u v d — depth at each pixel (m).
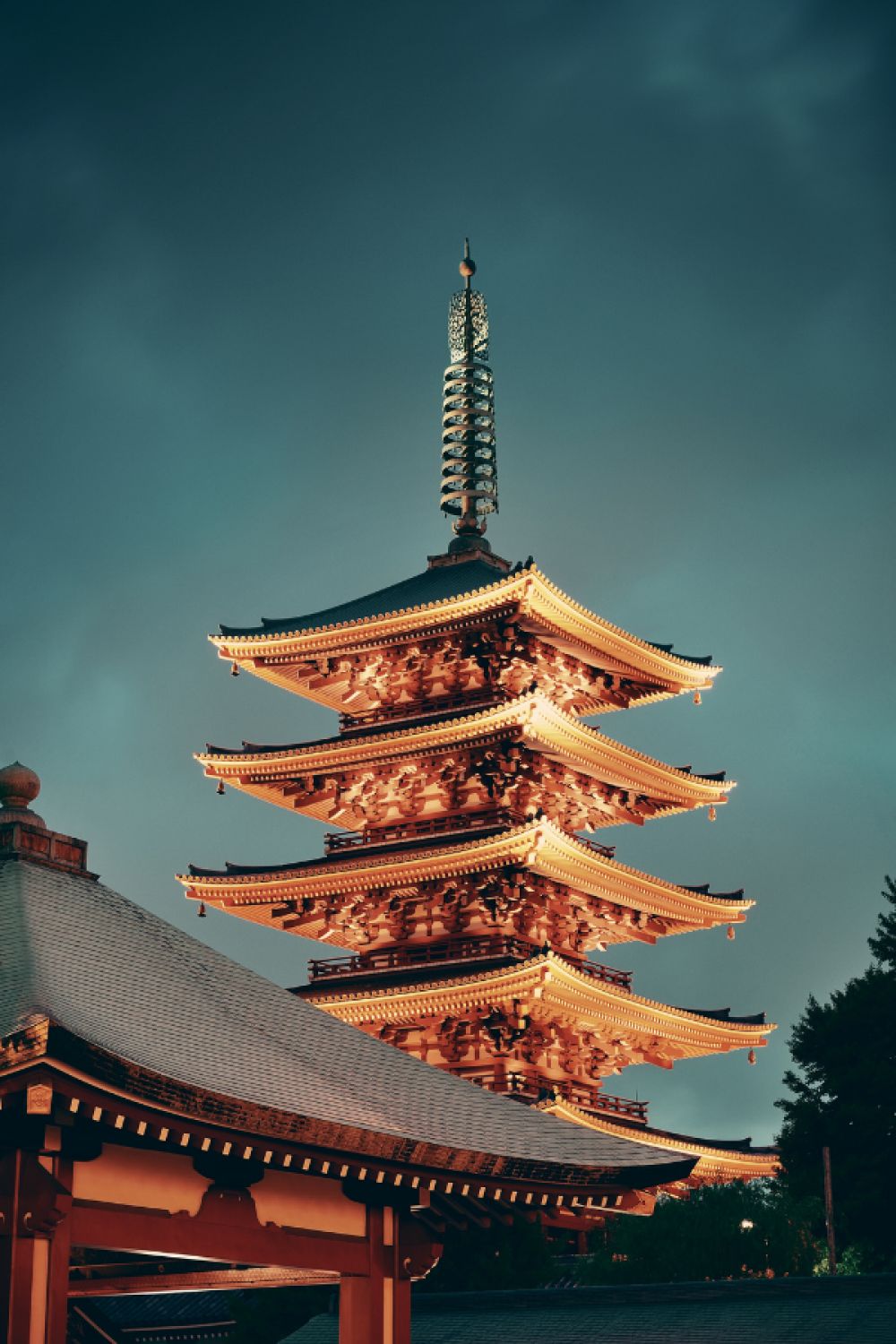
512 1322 35.78
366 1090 25.50
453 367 86.69
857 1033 65.56
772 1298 33.28
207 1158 23.81
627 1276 50.06
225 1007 25.33
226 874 76.19
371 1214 26.39
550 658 78.12
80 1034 20.09
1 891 24.67
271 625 79.56
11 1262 21.00
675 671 79.62
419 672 78.50
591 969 77.06
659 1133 73.38
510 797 76.06
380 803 77.69
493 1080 72.38
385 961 75.75
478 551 82.56
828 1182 60.69
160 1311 70.56
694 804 80.81
